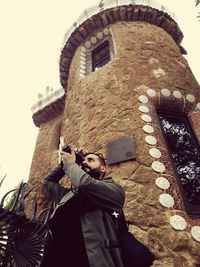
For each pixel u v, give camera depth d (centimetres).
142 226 249
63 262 110
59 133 792
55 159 670
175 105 396
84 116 441
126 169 304
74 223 119
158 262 221
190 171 325
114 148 332
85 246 102
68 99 570
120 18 598
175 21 630
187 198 289
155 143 323
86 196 121
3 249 132
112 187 120
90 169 142
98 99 431
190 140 369
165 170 295
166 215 252
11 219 136
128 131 346
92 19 607
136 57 473
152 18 596
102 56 610
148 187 278
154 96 390
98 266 92
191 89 430
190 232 240
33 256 138
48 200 559
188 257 223
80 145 396
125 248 108
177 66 484
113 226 111
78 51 644
